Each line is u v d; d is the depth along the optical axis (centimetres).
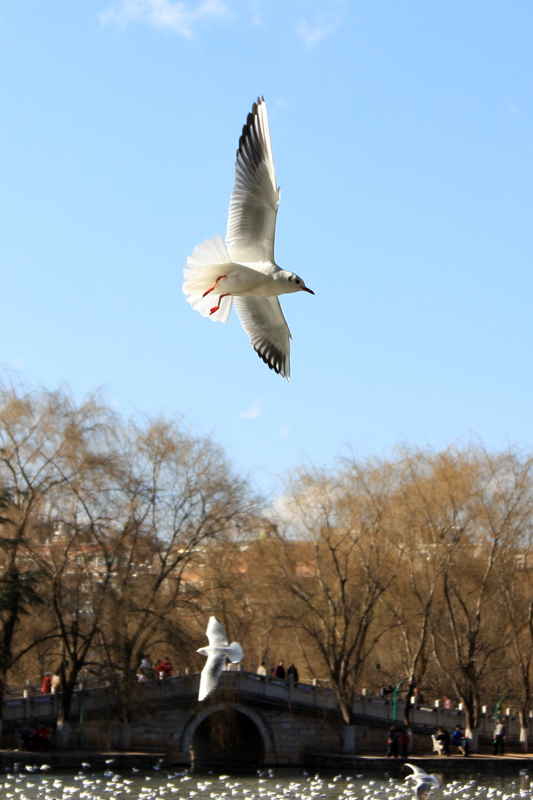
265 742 4347
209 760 4588
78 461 4091
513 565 4812
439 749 4484
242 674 4319
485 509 4766
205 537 4309
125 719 4094
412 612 4862
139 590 4084
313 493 4728
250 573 4566
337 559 4806
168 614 4081
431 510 4806
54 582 3878
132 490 4184
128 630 4056
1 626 3925
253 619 4497
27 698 3966
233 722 4259
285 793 3347
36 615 3956
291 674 4509
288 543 4684
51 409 4144
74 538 3938
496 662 4934
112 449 4250
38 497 3994
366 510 4731
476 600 4884
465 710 4606
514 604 4728
